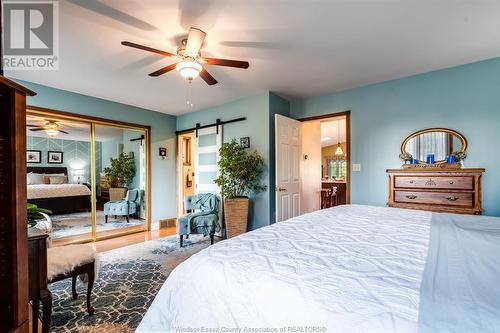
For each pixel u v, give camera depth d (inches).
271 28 80.3
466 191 98.5
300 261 38.2
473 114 106.1
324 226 60.7
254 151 150.3
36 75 116.5
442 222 62.8
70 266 68.4
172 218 198.1
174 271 43.8
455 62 106.4
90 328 66.9
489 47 93.6
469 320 22.8
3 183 40.8
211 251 45.3
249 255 41.8
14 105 40.6
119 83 127.7
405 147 121.2
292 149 151.2
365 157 133.5
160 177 190.9
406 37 86.3
